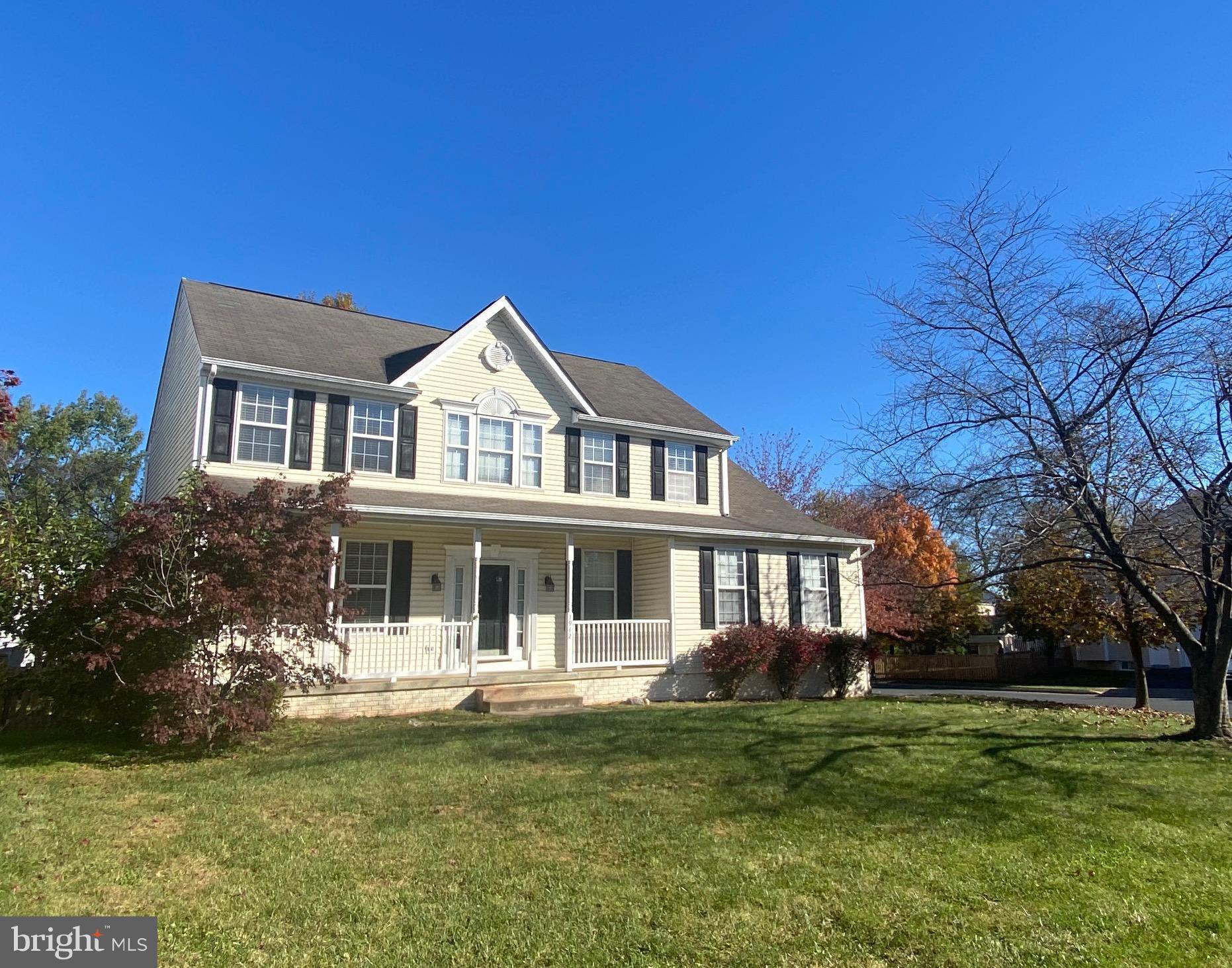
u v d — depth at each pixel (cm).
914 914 467
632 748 927
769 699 1702
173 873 527
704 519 1830
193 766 845
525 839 601
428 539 1524
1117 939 436
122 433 3195
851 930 446
